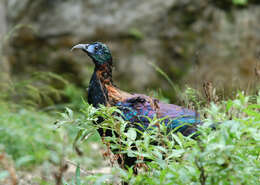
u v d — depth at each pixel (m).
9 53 18.27
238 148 4.41
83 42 18.59
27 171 8.63
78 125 5.62
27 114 11.88
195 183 4.43
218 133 4.45
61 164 4.84
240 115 6.43
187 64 18.34
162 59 18.52
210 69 18.06
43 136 10.30
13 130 10.08
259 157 5.30
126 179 4.78
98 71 8.08
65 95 16.05
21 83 12.81
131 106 7.34
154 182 4.67
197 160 4.22
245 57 18.36
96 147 11.26
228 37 18.64
